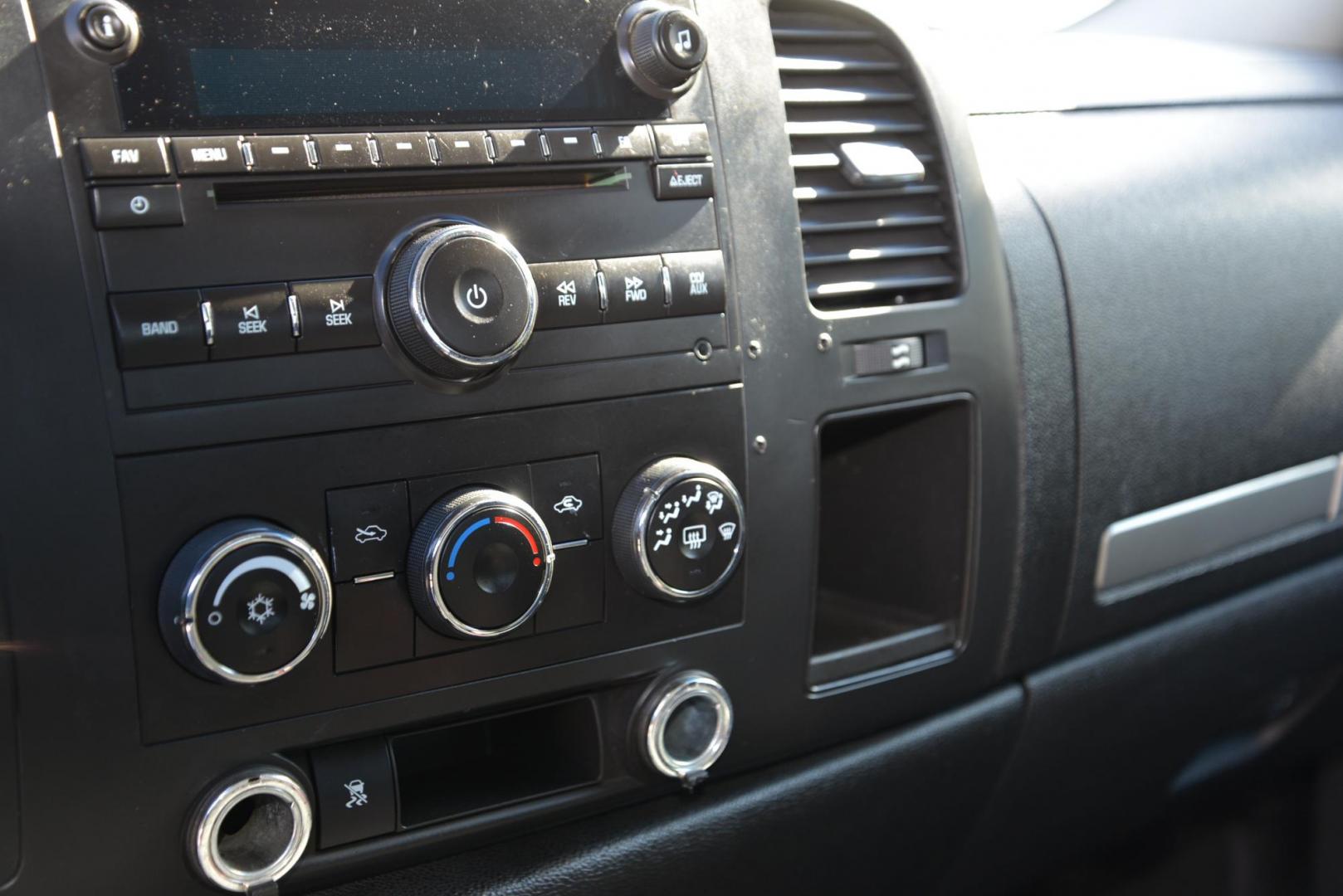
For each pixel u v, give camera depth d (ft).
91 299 2.03
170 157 2.07
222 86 2.13
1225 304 3.83
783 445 2.81
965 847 3.72
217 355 2.11
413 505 2.31
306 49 2.20
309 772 2.36
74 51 2.02
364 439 2.25
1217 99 4.18
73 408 2.03
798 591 2.89
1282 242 3.98
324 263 2.18
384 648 2.33
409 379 2.27
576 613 2.54
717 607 2.75
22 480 2.01
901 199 3.13
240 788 2.22
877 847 3.36
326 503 2.23
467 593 2.32
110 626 2.10
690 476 2.56
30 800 2.10
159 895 2.24
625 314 2.51
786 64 2.95
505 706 2.52
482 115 2.36
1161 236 3.71
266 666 2.15
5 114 1.98
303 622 2.17
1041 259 3.42
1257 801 5.19
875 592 3.47
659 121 2.58
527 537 2.36
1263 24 4.74
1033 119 3.76
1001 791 3.67
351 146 2.21
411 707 2.40
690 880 2.92
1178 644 3.93
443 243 2.19
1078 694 3.69
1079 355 3.46
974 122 3.65
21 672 2.05
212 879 2.22
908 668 3.20
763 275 2.76
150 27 2.08
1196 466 3.82
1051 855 4.16
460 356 2.21
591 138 2.47
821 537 3.58
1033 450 3.36
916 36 3.21
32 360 2.00
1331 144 4.30
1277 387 3.99
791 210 2.83
